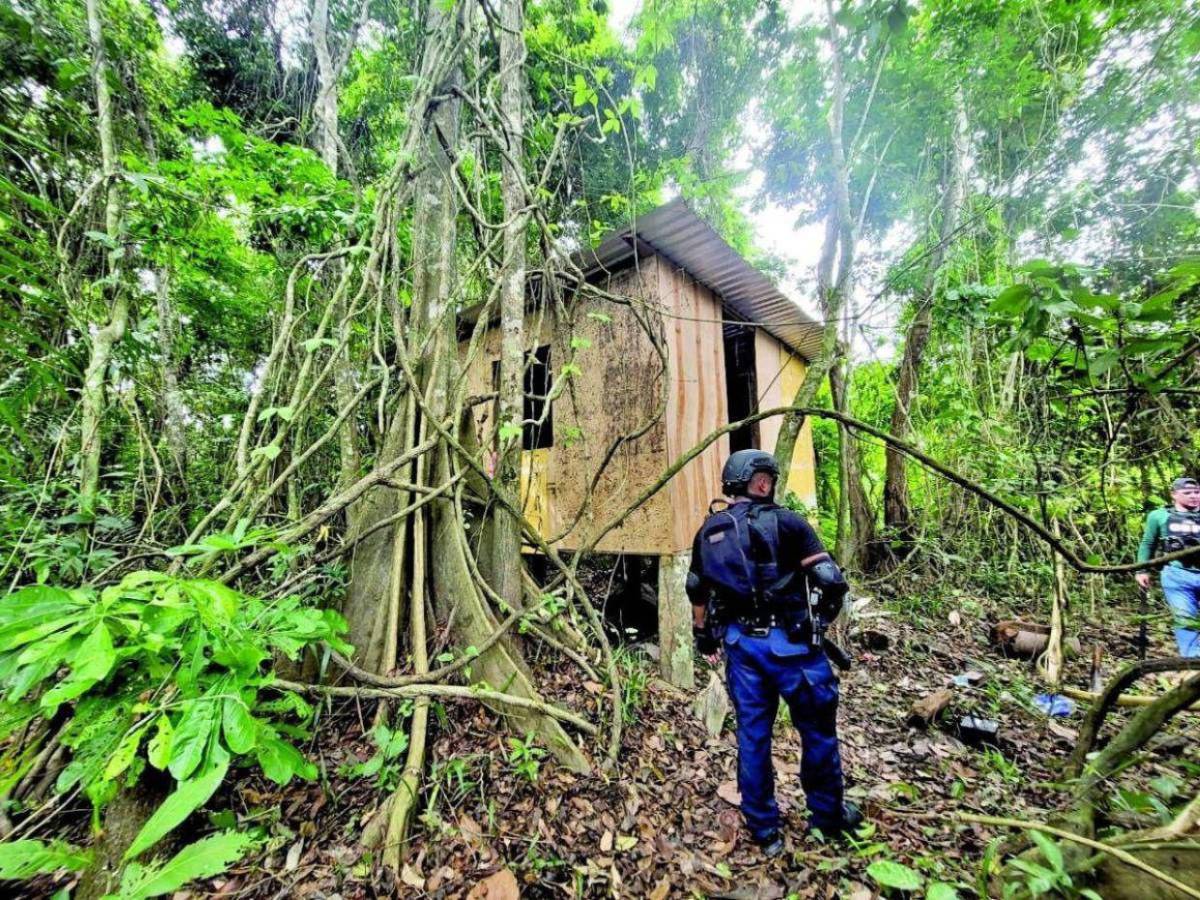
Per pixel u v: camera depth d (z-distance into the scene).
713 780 2.62
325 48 5.43
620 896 1.90
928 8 5.00
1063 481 3.92
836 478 9.39
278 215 3.86
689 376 4.46
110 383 2.95
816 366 4.17
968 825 2.25
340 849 1.98
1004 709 3.40
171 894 1.78
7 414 1.72
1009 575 5.53
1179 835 1.21
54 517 2.56
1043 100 4.90
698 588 2.50
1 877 0.81
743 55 7.47
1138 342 1.67
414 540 3.11
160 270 4.19
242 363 5.86
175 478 3.80
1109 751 1.57
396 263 2.94
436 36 3.06
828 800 2.16
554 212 5.06
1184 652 3.39
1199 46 3.82
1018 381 5.34
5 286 1.67
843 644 4.55
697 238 3.95
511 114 3.15
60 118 3.37
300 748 2.40
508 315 3.15
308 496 4.18
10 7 3.33
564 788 2.36
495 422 3.16
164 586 1.24
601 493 4.41
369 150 6.66
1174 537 3.42
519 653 3.03
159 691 1.31
